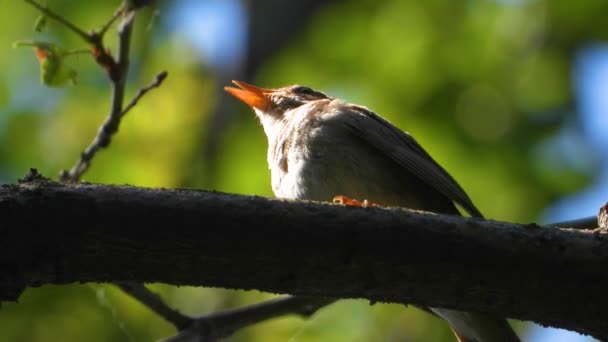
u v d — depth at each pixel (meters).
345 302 11.54
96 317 11.51
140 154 13.94
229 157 13.41
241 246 5.57
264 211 5.61
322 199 8.76
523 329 11.97
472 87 13.12
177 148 14.25
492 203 12.48
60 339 11.45
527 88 13.29
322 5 17.75
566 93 13.32
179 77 15.02
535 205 12.57
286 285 5.69
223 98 16.08
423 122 12.90
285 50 16.69
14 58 14.11
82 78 13.92
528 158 12.78
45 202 5.44
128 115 14.10
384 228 5.68
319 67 13.73
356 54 13.53
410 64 13.26
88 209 5.47
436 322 11.45
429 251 5.68
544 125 13.11
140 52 15.16
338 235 5.63
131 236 5.49
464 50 13.34
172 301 11.80
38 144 13.65
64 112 13.81
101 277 5.57
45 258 5.45
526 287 5.75
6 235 5.38
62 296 11.46
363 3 14.34
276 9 17.80
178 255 5.55
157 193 5.58
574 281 5.73
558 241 5.76
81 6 14.11
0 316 11.41
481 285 5.74
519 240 5.75
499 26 13.52
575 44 13.53
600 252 5.74
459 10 13.62
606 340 5.90
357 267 5.67
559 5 13.43
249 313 9.10
